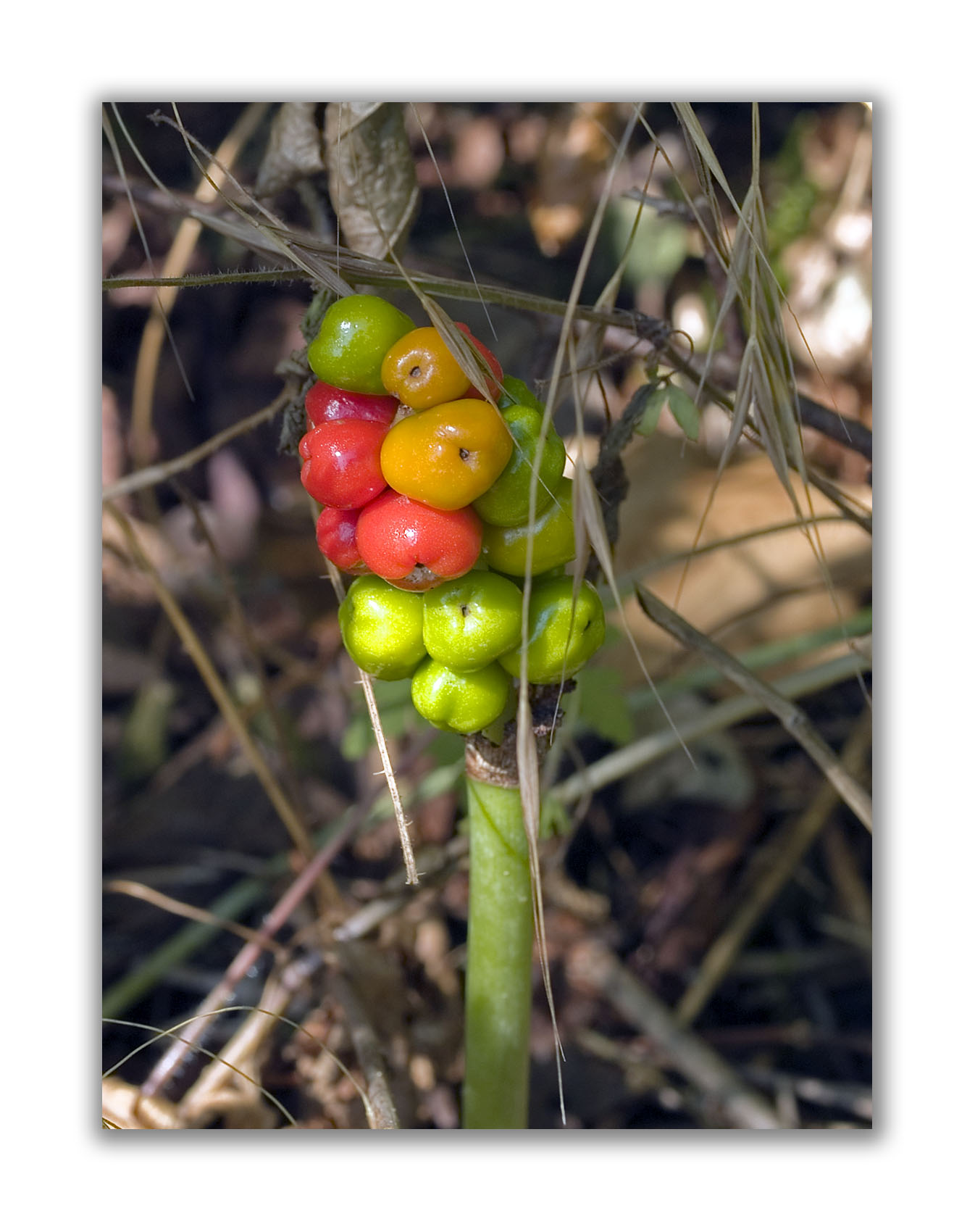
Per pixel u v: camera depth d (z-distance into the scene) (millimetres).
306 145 296
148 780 443
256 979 374
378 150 293
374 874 395
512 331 474
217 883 411
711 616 409
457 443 234
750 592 411
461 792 380
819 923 407
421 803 400
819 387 449
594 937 387
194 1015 369
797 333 451
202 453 325
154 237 470
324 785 433
